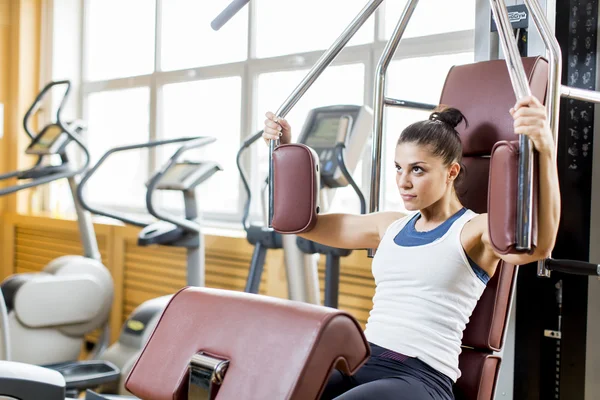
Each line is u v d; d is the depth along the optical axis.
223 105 4.86
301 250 3.12
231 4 2.17
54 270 4.37
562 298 2.56
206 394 1.30
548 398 2.62
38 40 6.17
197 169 3.83
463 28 3.51
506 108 1.99
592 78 2.59
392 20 3.84
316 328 1.22
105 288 4.48
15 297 4.10
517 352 2.61
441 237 1.81
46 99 6.15
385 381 1.67
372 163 2.15
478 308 1.92
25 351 4.15
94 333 5.54
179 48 5.19
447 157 1.80
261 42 4.58
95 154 6.00
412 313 1.79
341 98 4.10
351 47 4.01
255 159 4.66
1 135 6.14
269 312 1.32
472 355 1.93
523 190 1.45
